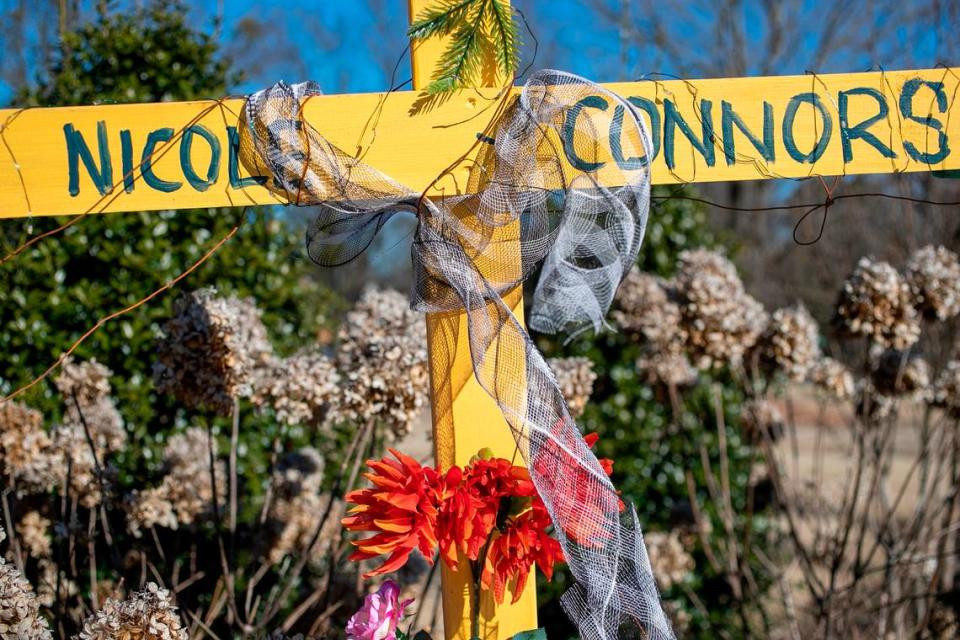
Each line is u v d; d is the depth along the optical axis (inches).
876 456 100.0
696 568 127.3
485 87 46.8
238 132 45.5
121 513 91.1
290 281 113.1
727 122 48.1
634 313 97.6
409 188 45.6
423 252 45.8
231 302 81.2
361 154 45.4
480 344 43.3
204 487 82.6
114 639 47.8
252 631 72.3
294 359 73.8
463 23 47.2
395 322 76.3
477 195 45.5
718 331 91.8
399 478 41.1
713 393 133.1
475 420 47.5
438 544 41.0
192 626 73.7
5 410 70.3
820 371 101.9
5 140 44.3
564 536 41.1
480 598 47.3
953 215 145.5
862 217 187.0
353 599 84.6
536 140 44.7
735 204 328.8
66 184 44.8
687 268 100.3
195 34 111.0
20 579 49.4
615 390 131.3
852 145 48.9
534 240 46.0
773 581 130.2
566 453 42.5
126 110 45.1
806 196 221.5
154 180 45.2
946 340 130.7
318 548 91.2
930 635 103.0
